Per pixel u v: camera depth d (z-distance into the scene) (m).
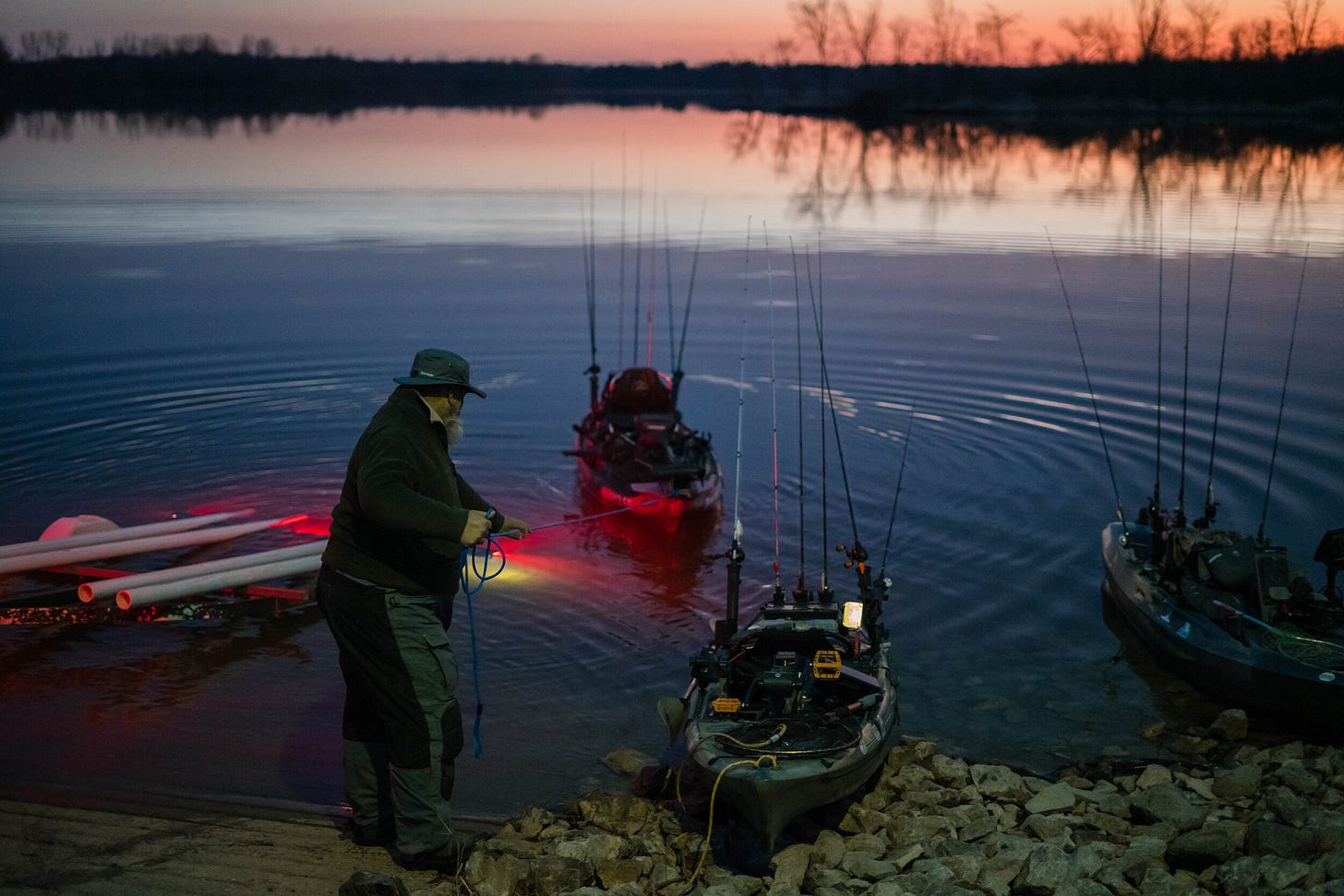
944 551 13.33
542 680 10.44
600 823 8.03
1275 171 54.00
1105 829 7.85
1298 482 14.85
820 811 8.23
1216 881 7.02
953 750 9.22
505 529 7.52
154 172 55.06
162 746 9.11
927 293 27.67
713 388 20.31
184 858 7.34
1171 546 10.95
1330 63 102.81
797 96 147.25
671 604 12.08
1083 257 32.41
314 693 10.15
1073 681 10.41
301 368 21.16
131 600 11.01
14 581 12.69
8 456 16.42
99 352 21.95
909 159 65.44
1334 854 6.83
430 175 55.31
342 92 181.75
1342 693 8.80
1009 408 18.72
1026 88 125.31
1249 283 28.25
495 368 21.48
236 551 13.38
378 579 6.71
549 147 74.25
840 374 20.95
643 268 31.20
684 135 87.31
